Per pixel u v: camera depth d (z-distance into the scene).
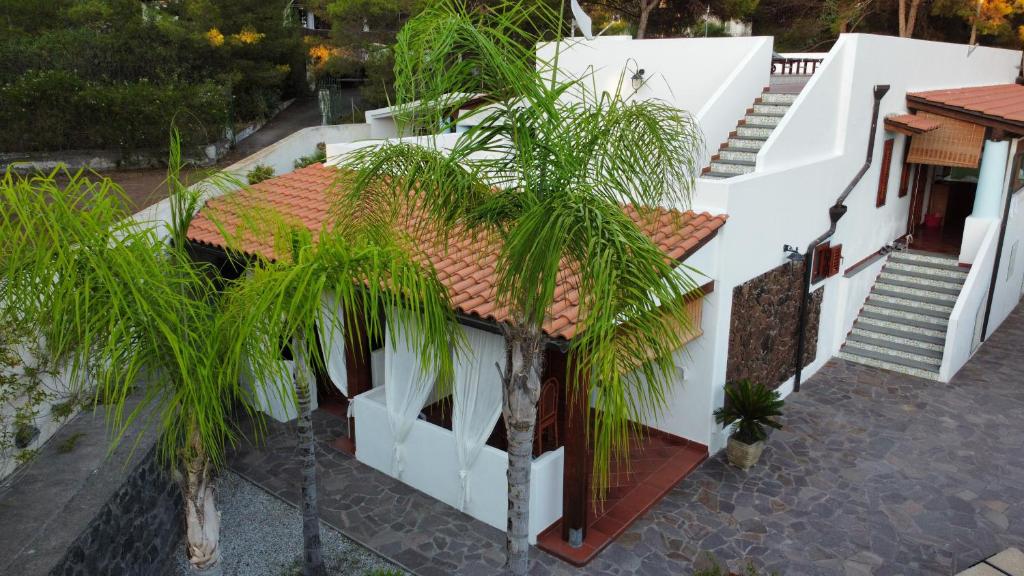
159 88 22.16
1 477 7.89
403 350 10.11
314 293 5.43
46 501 7.50
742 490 10.57
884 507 10.12
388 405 10.52
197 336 5.54
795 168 12.35
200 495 6.61
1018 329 17.97
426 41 5.11
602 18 28.59
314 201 13.90
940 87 17.52
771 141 11.81
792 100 14.55
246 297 5.62
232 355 5.46
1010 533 9.51
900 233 18.31
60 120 20.08
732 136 14.28
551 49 17.22
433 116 5.40
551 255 4.71
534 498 9.09
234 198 6.76
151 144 21.25
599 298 4.54
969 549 9.17
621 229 4.82
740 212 10.95
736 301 11.46
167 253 5.83
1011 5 26.97
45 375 8.48
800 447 11.87
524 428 6.13
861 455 11.60
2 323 6.41
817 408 13.35
